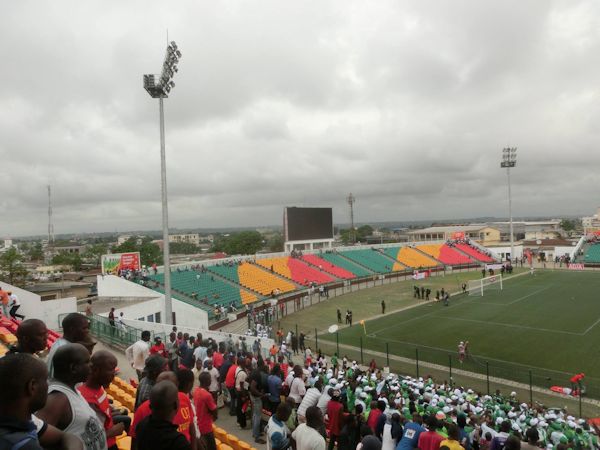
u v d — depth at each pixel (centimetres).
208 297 4975
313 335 3950
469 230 13950
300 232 7644
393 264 8806
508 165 8988
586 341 3441
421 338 3719
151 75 2967
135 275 4481
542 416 1800
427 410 1605
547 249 10831
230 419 1384
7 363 326
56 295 5734
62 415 443
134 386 1513
